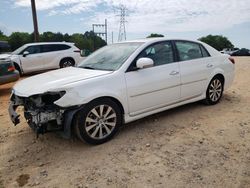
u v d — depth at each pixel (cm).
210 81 582
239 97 675
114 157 384
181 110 574
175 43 528
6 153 416
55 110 393
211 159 369
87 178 338
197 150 395
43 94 388
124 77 440
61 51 1359
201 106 599
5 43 1938
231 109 575
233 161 363
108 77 425
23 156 405
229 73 626
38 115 388
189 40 558
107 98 424
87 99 397
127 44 515
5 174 359
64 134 395
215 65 588
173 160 370
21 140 459
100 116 418
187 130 468
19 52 1268
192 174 336
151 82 468
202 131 462
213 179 325
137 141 431
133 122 512
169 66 501
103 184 324
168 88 497
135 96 452
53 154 404
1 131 505
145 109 473
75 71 468
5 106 702
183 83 522
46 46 1324
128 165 362
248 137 434
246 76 1009
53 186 327
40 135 472
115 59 476
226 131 459
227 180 323
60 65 1359
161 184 319
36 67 1290
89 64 504
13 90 446
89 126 411
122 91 434
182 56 531
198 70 548
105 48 548
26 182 339
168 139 435
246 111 560
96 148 414
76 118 402
